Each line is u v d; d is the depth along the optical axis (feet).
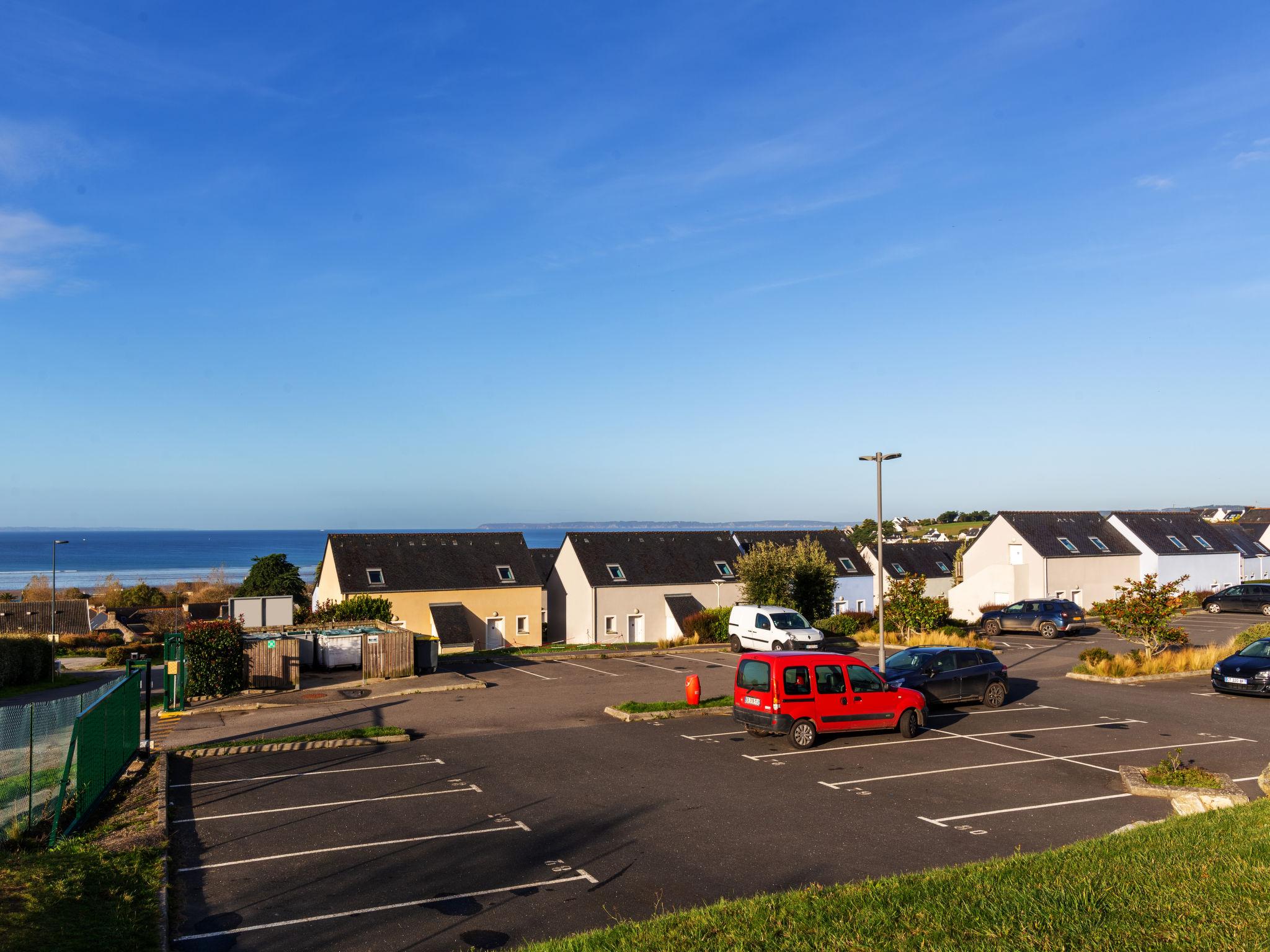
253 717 66.44
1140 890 25.02
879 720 58.39
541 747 55.67
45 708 38.11
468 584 152.97
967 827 38.73
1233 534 190.80
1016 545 162.20
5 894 28.12
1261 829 30.63
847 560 179.73
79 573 547.49
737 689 59.31
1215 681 77.00
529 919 28.73
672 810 41.57
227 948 26.78
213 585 334.65
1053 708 70.23
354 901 30.40
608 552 166.30
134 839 35.55
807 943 22.59
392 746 56.03
